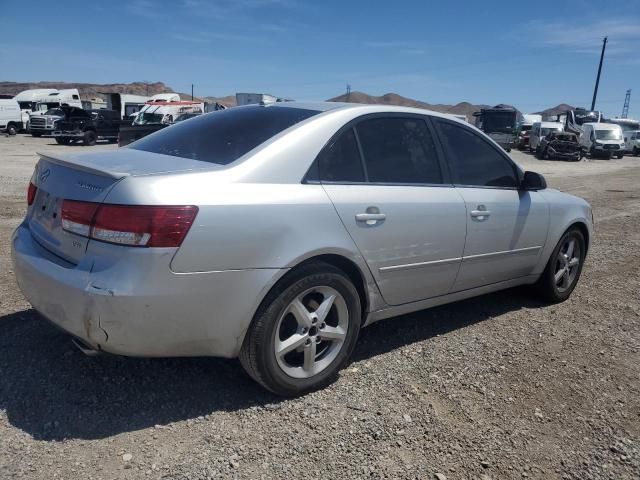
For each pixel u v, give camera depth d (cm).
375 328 436
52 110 3709
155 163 310
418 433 296
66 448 267
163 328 276
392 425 302
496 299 523
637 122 4397
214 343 296
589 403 337
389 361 378
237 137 338
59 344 369
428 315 471
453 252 397
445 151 407
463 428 303
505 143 3672
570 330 453
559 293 517
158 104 3712
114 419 293
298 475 258
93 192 283
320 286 322
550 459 282
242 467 261
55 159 321
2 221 746
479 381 356
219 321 290
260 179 305
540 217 471
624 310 507
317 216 316
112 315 266
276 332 308
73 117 3053
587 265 668
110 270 268
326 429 295
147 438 279
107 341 273
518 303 514
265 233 295
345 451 277
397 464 270
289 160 318
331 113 352
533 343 422
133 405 306
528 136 4084
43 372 333
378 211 346
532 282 498
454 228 393
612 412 329
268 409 311
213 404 312
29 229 336
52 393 312
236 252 287
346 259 335
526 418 317
